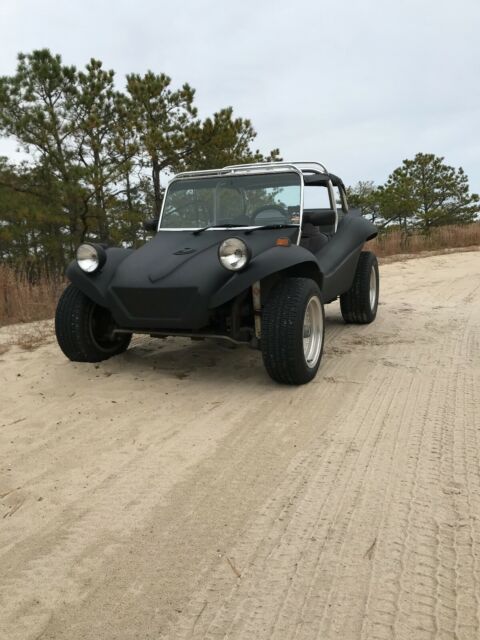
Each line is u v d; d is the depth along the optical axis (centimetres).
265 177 538
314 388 449
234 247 423
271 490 290
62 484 301
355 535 249
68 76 1255
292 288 450
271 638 193
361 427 369
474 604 206
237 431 366
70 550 243
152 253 497
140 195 1536
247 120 1540
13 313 814
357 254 642
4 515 272
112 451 339
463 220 2647
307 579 222
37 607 210
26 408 414
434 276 1232
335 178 636
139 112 1367
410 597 210
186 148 1438
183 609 208
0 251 1365
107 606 209
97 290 467
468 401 416
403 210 2261
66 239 1348
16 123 1215
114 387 455
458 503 273
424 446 338
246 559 235
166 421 385
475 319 724
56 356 554
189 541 248
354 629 196
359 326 698
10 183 1323
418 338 620
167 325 447
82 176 1231
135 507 276
